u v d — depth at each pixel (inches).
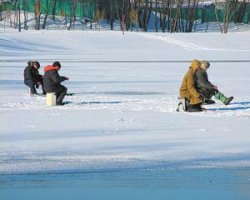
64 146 730.8
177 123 932.0
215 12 6210.6
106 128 876.6
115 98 1302.9
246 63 2598.4
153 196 529.0
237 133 837.8
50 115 1024.9
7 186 556.7
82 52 3659.0
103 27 5841.5
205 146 737.0
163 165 636.1
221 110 1104.2
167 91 1462.8
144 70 2153.1
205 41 4475.9
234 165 637.9
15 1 5629.9
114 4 5861.2
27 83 1368.1
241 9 6441.9
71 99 1282.0
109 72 2049.7
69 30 5108.3
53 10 5861.2
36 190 544.4
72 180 576.7
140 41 4372.5
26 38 4143.7
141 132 840.9
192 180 578.9
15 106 1159.0
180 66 2374.5
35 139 780.0
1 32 4490.7
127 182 571.8
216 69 2237.9
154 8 6633.9
